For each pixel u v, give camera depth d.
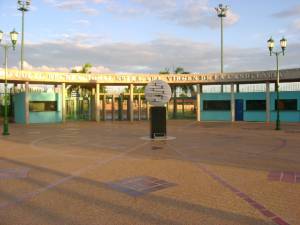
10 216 6.08
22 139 18.89
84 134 21.77
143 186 8.16
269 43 23.66
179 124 31.22
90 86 38.34
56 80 32.72
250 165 10.77
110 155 13.04
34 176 9.34
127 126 28.97
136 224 5.62
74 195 7.41
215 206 6.54
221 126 28.36
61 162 11.54
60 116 34.41
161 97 19.30
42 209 6.45
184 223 5.64
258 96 33.56
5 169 10.37
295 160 11.66
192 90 39.53
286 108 31.98
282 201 6.84
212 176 9.20
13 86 34.56
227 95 34.94
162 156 12.74
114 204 6.73
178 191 7.68
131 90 36.03
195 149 14.62
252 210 6.28
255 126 27.83
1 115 34.91
